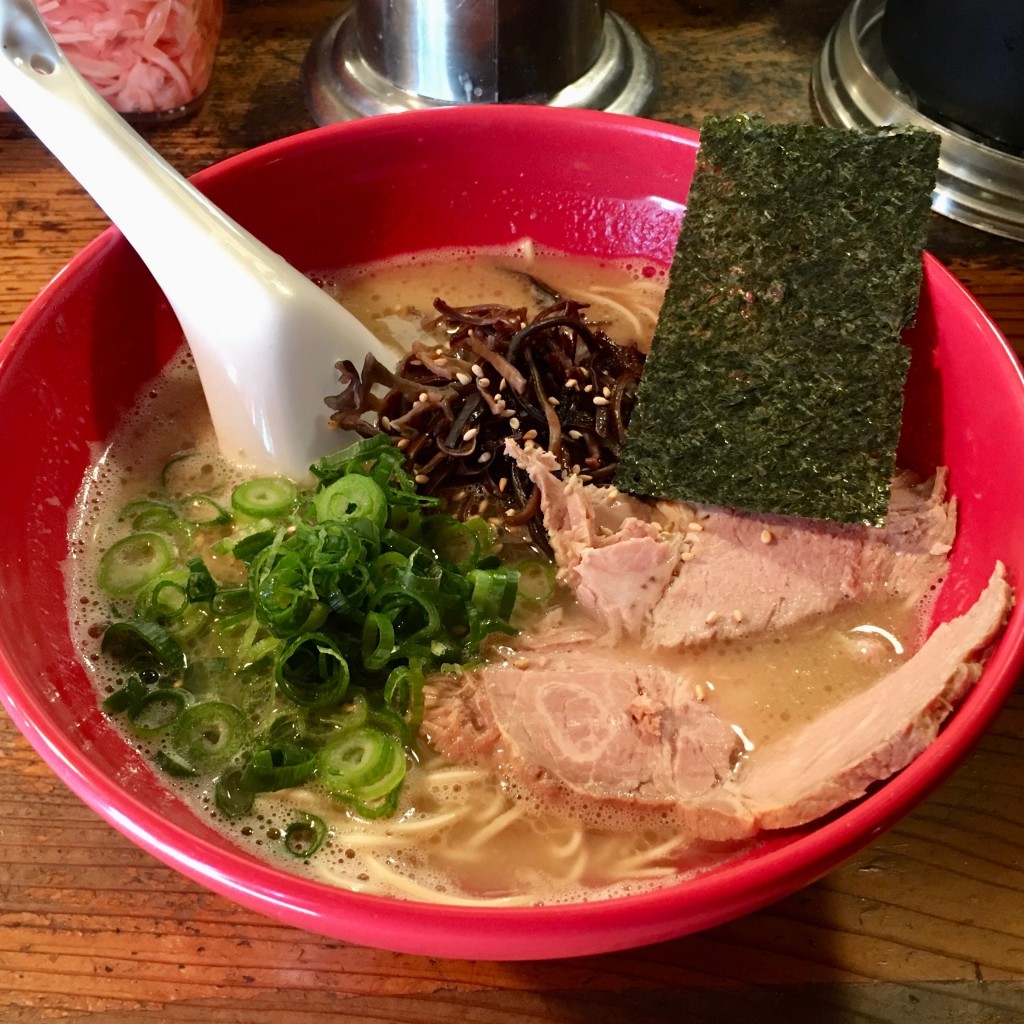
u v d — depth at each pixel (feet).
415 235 1.01
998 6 0.91
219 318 0.81
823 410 0.80
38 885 0.69
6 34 0.78
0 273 0.98
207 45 1.11
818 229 0.83
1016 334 0.95
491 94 1.07
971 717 0.62
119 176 0.79
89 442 0.86
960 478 0.80
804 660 0.79
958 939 0.68
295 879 0.58
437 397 0.86
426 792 0.73
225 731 0.73
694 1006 0.66
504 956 0.58
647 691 0.76
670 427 0.83
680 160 0.94
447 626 0.79
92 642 0.78
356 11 1.11
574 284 1.02
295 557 0.74
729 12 1.21
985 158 1.00
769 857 0.58
